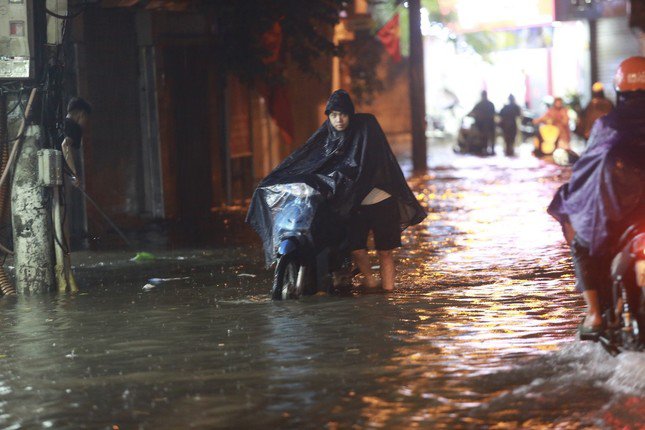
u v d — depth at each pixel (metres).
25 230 28.42
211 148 53.28
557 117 80.50
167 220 48.53
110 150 46.62
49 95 28.81
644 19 84.31
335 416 15.32
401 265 30.94
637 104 16.97
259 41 54.50
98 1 40.56
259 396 16.48
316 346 19.91
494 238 36.94
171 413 15.76
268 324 22.33
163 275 30.83
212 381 17.52
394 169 25.75
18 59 28.06
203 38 51.75
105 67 46.56
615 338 17.11
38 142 28.70
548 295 25.02
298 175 25.78
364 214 25.98
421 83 73.50
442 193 55.91
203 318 23.34
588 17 97.75
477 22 114.94
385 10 80.38
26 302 26.86
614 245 16.80
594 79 99.31
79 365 19.11
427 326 21.55
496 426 14.66
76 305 26.00
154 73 48.59
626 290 16.69
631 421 14.66
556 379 16.89
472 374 17.42
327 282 26.23
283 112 59.56
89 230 43.34
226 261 33.53
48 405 16.47
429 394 16.30
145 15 48.12
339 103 25.44
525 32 119.25
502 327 21.20
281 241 25.48
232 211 51.72
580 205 16.95
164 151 49.19
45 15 28.73
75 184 31.56
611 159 16.55
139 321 23.31
